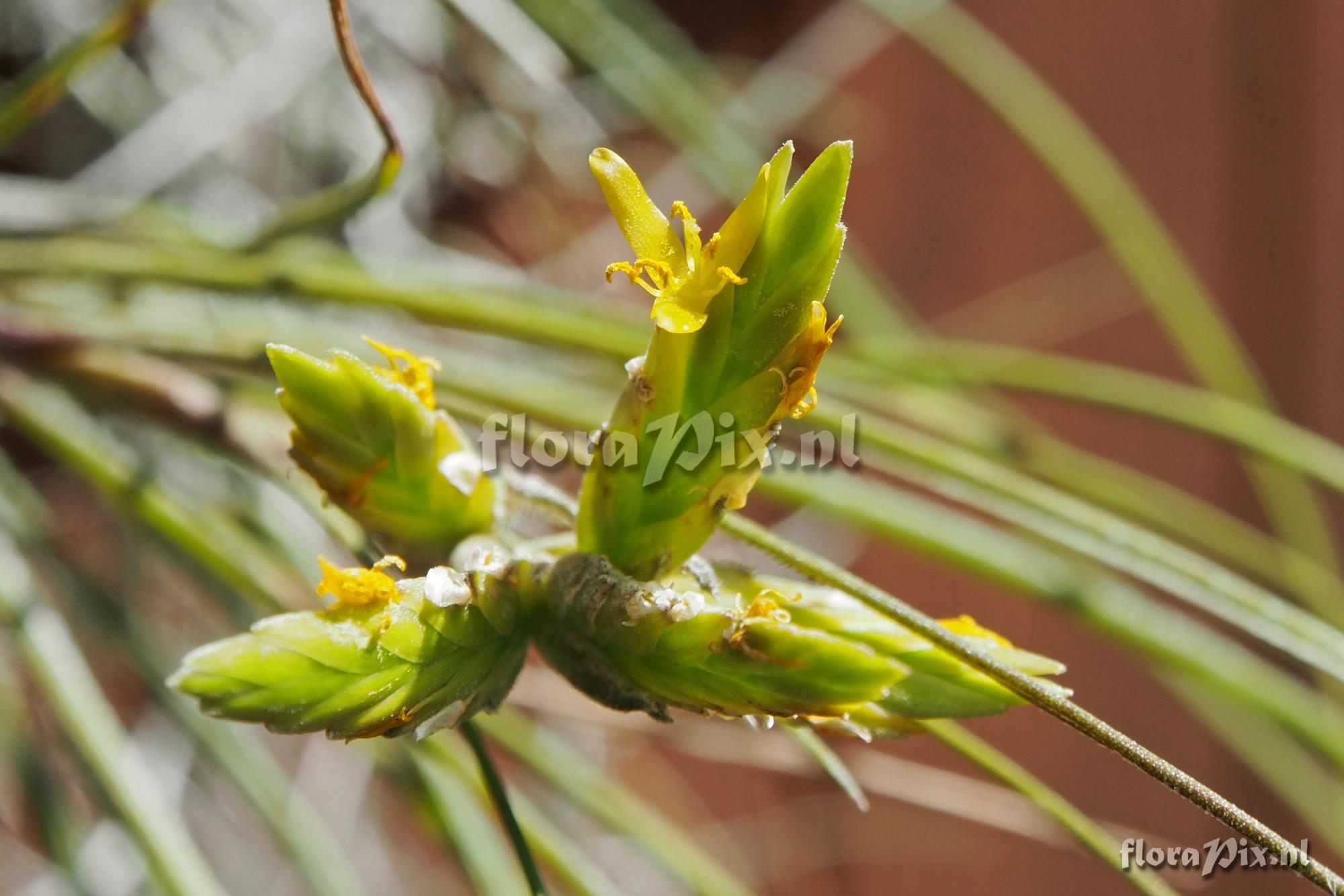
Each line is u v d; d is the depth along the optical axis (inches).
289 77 22.6
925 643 10.9
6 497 14.9
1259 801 28.9
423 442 11.0
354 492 11.0
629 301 27.0
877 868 29.1
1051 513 12.5
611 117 26.4
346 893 14.2
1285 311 29.5
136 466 12.8
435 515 11.1
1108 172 17.6
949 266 31.0
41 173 24.0
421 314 12.8
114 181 21.5
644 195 10.6
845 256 18.2
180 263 13.1
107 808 12.8
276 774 15.3
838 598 11.0
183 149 21.6
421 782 12.8
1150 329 29.2
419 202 26.3
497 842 13.6
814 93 25.5
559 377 17.3
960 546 12.8
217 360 12.9
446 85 25.5
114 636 15.5
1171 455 29.7
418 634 10.6
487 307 12.8
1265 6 29.5
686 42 25.1
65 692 12.6
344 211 12.6
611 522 10.9
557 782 14.0
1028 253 30.5
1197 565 12.3
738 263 10.6
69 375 12.9
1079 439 30.0
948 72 30.9
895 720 10.9
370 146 24.5
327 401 10.9
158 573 22.0
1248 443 14.4
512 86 24.1
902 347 16.8
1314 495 25.6
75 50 12.7
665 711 10.8
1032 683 10.6
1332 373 29.2
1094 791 29.2
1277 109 29.5
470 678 10.7
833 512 12.8
